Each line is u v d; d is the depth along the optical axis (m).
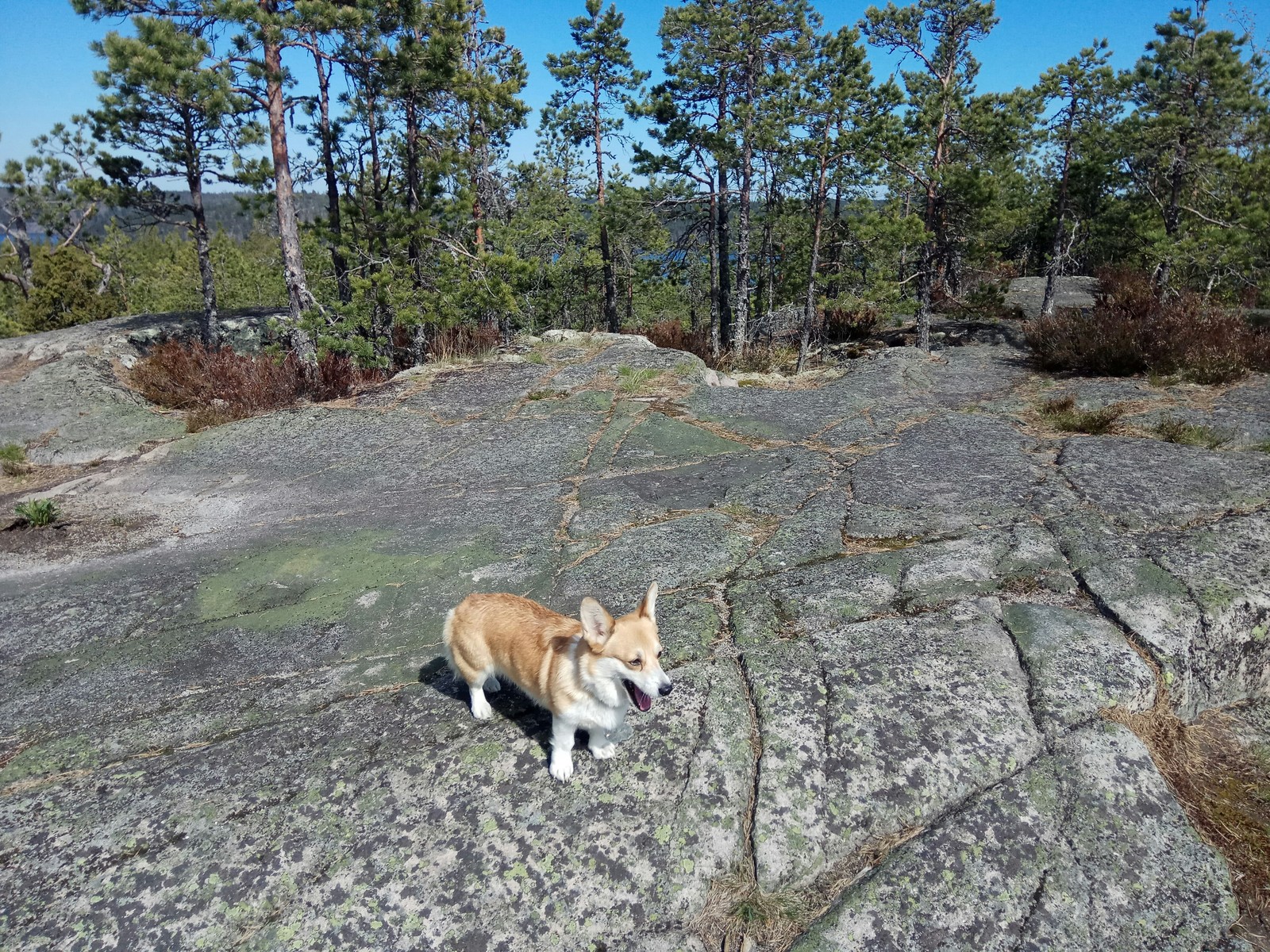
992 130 11.61
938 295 14.62
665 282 16.75
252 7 7.36
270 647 3.56
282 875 2.45
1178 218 12.41
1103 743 2.73
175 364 9.66
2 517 5.58
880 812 2.58
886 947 2.29
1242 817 2.69
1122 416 6.16
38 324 20.36
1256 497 4.07
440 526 4.69
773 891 2.44
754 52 12.53
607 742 2.71
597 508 4.74
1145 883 2.41
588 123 16.58
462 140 10.30
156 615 3.93
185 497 5.82
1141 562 3.51
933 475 4.77
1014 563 3.62
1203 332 7.90
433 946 2.31
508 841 2.52
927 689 2.94
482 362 9.20
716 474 5.19
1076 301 15.27
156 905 2.39
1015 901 2.38
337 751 2.85
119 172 10.70
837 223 13.25
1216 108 11.45
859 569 3.67
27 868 2.51
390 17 8.21
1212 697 3.16
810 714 2.86
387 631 3.61
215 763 2.84
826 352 13.66
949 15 11.81
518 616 2.81
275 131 8.44
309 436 6.96
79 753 2.96
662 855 2.48
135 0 7.66
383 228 9.22
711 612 3.46
